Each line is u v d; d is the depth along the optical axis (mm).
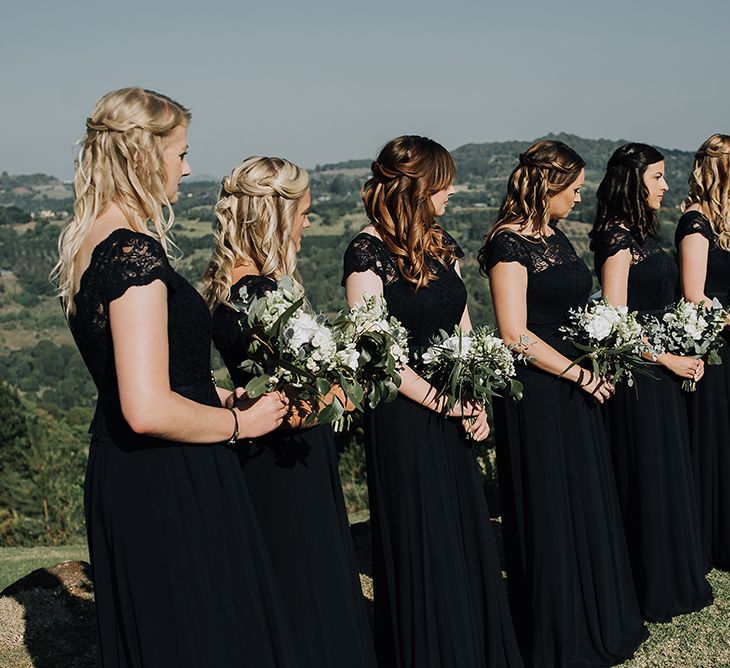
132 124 2588
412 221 3695
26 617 4785
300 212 3576
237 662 2746
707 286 5297
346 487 12492
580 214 77938
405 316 3736
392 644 3762
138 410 2471
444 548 3658
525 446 4129
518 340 4066
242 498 2867
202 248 86438
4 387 29125
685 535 4590
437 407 3676
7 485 21906
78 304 2574
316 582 3311
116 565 2713
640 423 4562
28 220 174000
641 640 4230
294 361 3021
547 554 4066
